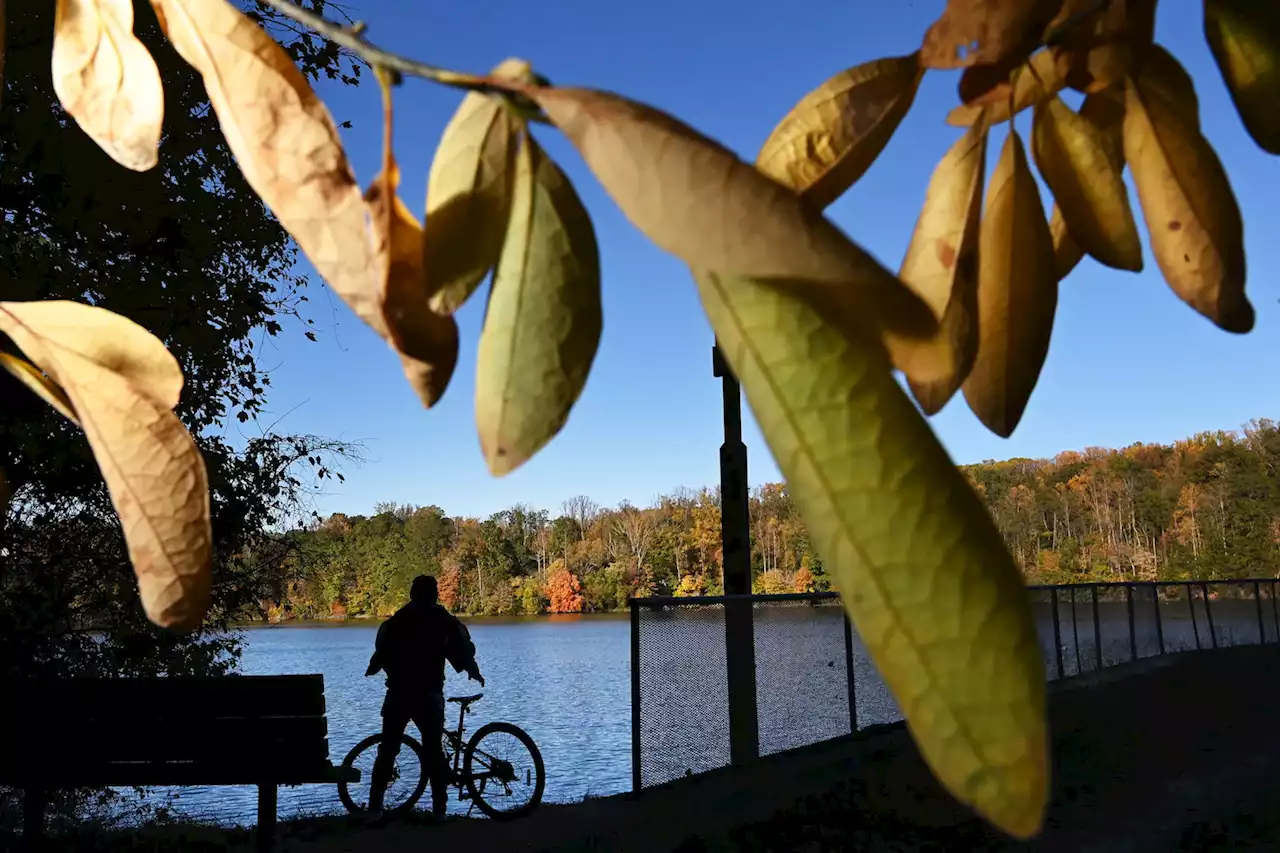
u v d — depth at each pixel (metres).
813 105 0.27
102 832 7.83
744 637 10.29
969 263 0.26
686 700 9.78
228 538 8.99
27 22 2.99
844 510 0.19
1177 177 0.28
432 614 8.85
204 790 12.34
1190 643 20.94
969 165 0.27
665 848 6.83
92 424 0.35
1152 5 0.28
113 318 0.37
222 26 0.28
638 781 9.16
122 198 5.77
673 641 9.78
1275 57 0.28
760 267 0.19
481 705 28.92
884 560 0.18
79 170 4.99
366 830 7.97
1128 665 17.34
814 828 6.91
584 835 7.42
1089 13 0.28
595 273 0.29
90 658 7.77
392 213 0.27
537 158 0.29
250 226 8.13
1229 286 0.28
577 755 17.95
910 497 0.19
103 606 7.97
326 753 6.31
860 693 11.49
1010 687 0.18
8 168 4.61
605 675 40.09
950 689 0.18
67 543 7.49
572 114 0.22
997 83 0.28
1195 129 0.28
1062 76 0.29
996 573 0.18
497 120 0.29
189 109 6.40
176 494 0.35
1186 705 12.27
